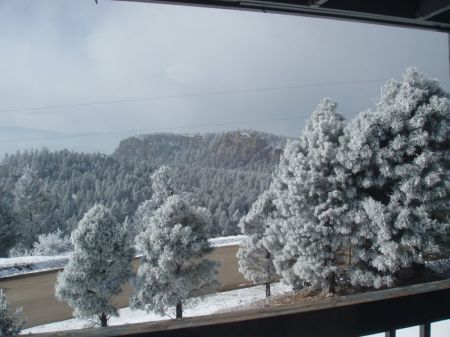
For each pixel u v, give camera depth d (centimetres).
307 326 130
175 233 1288
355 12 296
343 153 1462
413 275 1487
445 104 1409
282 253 1617
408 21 323
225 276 1853
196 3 262
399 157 1420
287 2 275
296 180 1504
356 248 1473
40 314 1462
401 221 1353
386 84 1589
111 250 1308
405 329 158
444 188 1377
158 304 1320
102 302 1323
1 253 1752
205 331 122
